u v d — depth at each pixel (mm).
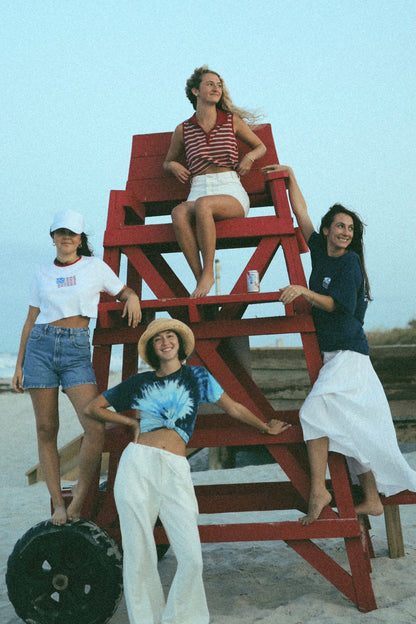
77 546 3307
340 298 3588
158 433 3258
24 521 6781
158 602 3068
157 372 3414
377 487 3652
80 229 3688
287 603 3631
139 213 4383
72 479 9648
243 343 4504
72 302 3568
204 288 3676
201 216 3803
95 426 3457
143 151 4520
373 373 3689
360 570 3461
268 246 3939
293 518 6133
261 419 3674
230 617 3443
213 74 4074
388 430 3537
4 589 4312
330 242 3803
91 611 3273
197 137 4105
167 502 3070
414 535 5078
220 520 6172
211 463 9586
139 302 3619
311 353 3717
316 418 3500
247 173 4238
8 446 14445
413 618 3281
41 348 3549
